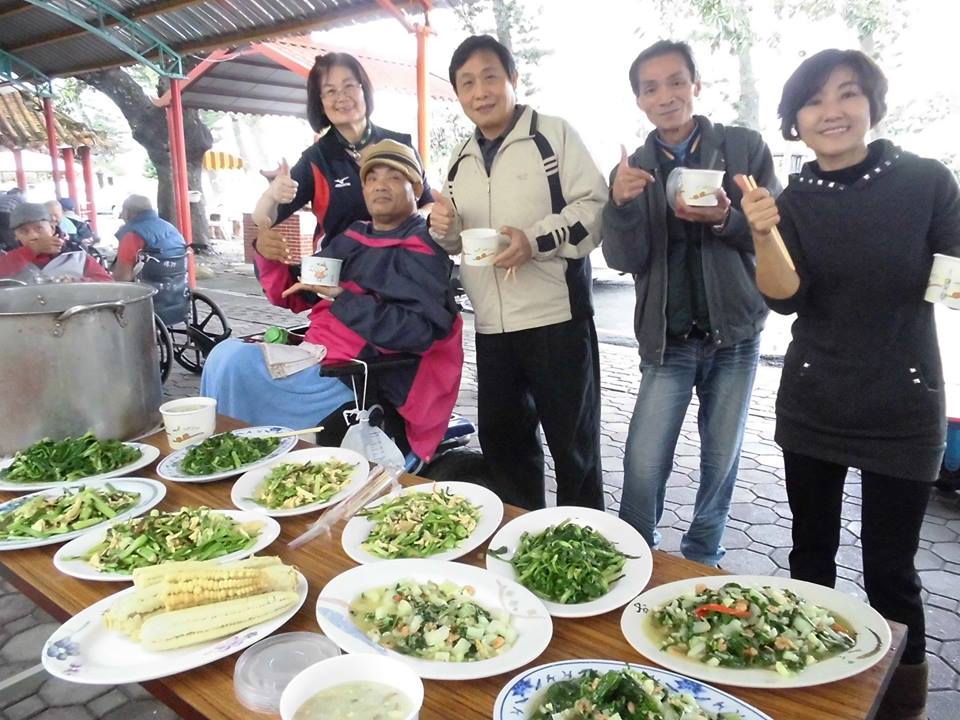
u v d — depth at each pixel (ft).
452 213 7.92
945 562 10.09
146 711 7.83
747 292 7.47
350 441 7.46
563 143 8.09
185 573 4.09
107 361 6.54
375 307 8.09
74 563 4.75
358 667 3.23
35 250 14.90
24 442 6.34
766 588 4.26
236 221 66.33
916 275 5.48
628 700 3.32
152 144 43.47
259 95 41.22
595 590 4.32
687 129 7.43
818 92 5.52
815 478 6.34
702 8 29.07
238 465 6.25
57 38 30.30
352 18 20.16
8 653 8.80
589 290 8.72
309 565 4.78
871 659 3.63
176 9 23.17
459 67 7.86
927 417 5.65
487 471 9.78
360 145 9.87
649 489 8.17
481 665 3.63
